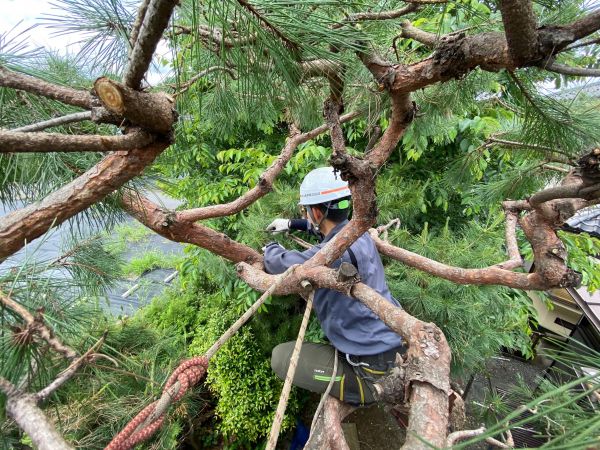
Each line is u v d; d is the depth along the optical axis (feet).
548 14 2.27
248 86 2.51
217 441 8.02
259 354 7.37
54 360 1.99
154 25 1.48
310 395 7.82
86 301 3.80
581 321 7.43
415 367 1.77
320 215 4.87
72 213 2.16
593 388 1.18
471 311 5.53
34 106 2.89
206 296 9.22
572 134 2.69
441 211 8.17
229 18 2.05
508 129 4.62
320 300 4.40
